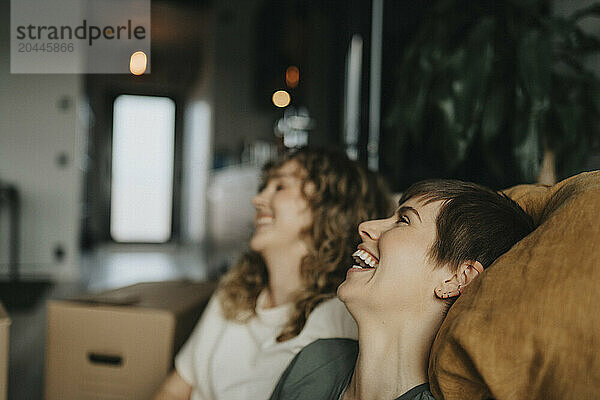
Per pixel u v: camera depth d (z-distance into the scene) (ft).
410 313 2.35
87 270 18.34
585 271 1.74
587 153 5.28
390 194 4.45
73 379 4.75
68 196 16.72
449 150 5.45
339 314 3.51
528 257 1.93
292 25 17.74
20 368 8.16
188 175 29.58
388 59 8.79
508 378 1.76
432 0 7.73
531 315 1.75
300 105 17.80
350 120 10.71
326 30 14.76
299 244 3.99
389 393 2.39
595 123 5.49
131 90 29.73
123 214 29.71
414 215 2.43
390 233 2.44
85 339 4.74
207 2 24.43
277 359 3.59
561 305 1.72
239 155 24.21
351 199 4.02
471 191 2.44
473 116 5.32
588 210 1.91
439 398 2.16
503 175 6.02
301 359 3.09
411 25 8.24
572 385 1.65
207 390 3.97
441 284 2.31
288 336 3.61
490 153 5.54
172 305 4.93
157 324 4.65
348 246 3.89
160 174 30.22
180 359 4.23
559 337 1.69
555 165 5.27
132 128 29.84
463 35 5.95
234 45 24.67
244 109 24.64
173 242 29.91
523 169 5.09
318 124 15.66
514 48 5.35
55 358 4.78
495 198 2.44
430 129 6.20
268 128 24.61
